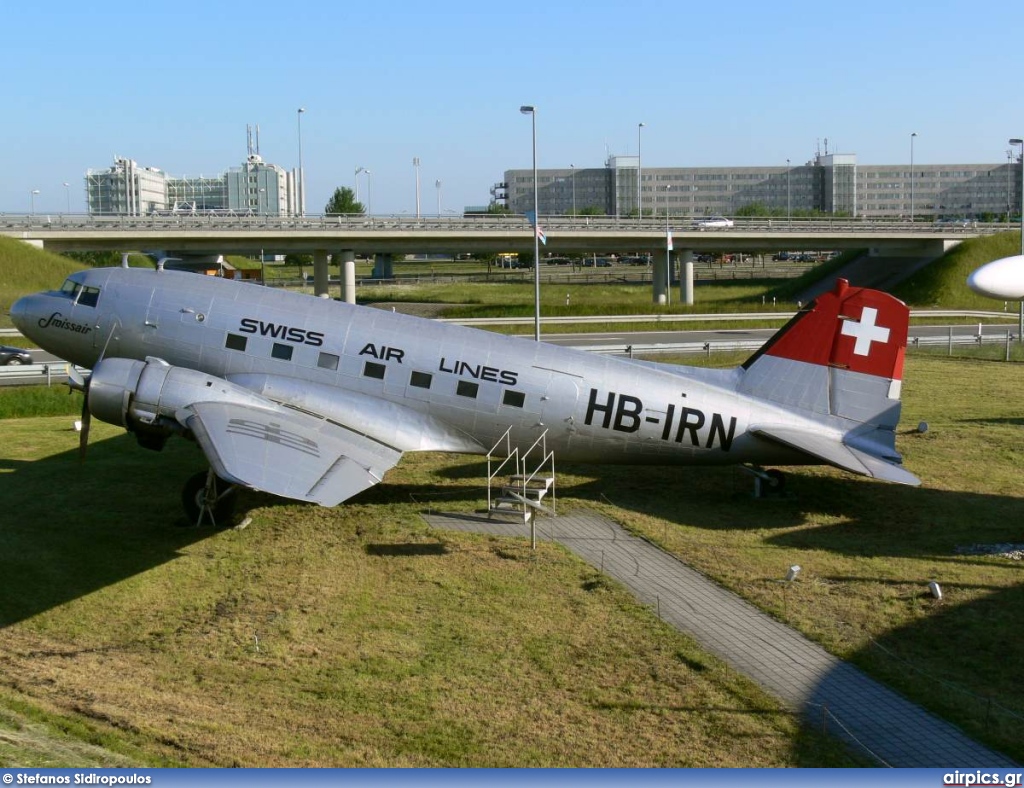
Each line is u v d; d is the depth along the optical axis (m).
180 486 21.02
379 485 21.42
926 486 21.45
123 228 69.62
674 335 54.88
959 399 32.94
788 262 157.88
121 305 20.31
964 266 84.31
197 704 11.02
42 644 12.71
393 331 19.56
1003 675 12.08
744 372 19.80
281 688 11.54
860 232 88.12
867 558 16.61
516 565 16.17
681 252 84.88
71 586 14.90
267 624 13.56
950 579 15.48
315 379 19.38
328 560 16.36
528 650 12.76
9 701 10.75
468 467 23.14
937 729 10.71
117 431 27.05
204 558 16.36
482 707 11.12
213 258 75.69
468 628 13.49
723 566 16.12
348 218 74.75
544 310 69.81
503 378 19.16
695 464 19.92
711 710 11.12
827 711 11.08
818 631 13.36
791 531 18.23
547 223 79.56
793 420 19.55
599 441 19.45
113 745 9.82
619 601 14.52
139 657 12.38
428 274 136.62
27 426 27.69
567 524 18.61
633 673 12.09
